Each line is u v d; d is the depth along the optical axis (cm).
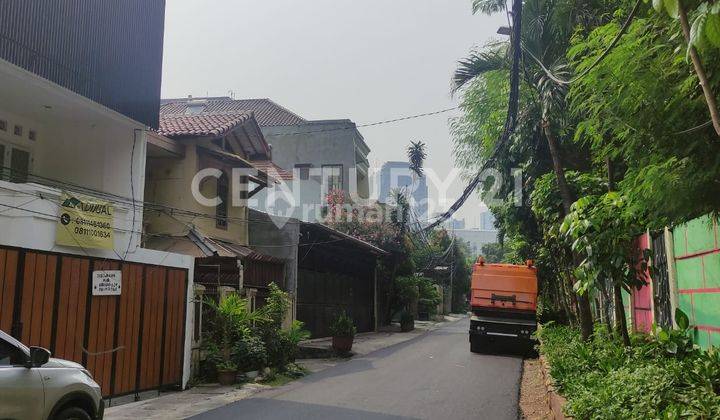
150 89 1348
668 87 493
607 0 945
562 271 1708
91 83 1188
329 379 1379
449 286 6188
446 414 955
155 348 1188
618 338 1040
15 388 553
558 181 1090
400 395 1136
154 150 1692
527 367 1655
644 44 509
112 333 1077
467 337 2817
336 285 2728
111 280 1076
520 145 1391
